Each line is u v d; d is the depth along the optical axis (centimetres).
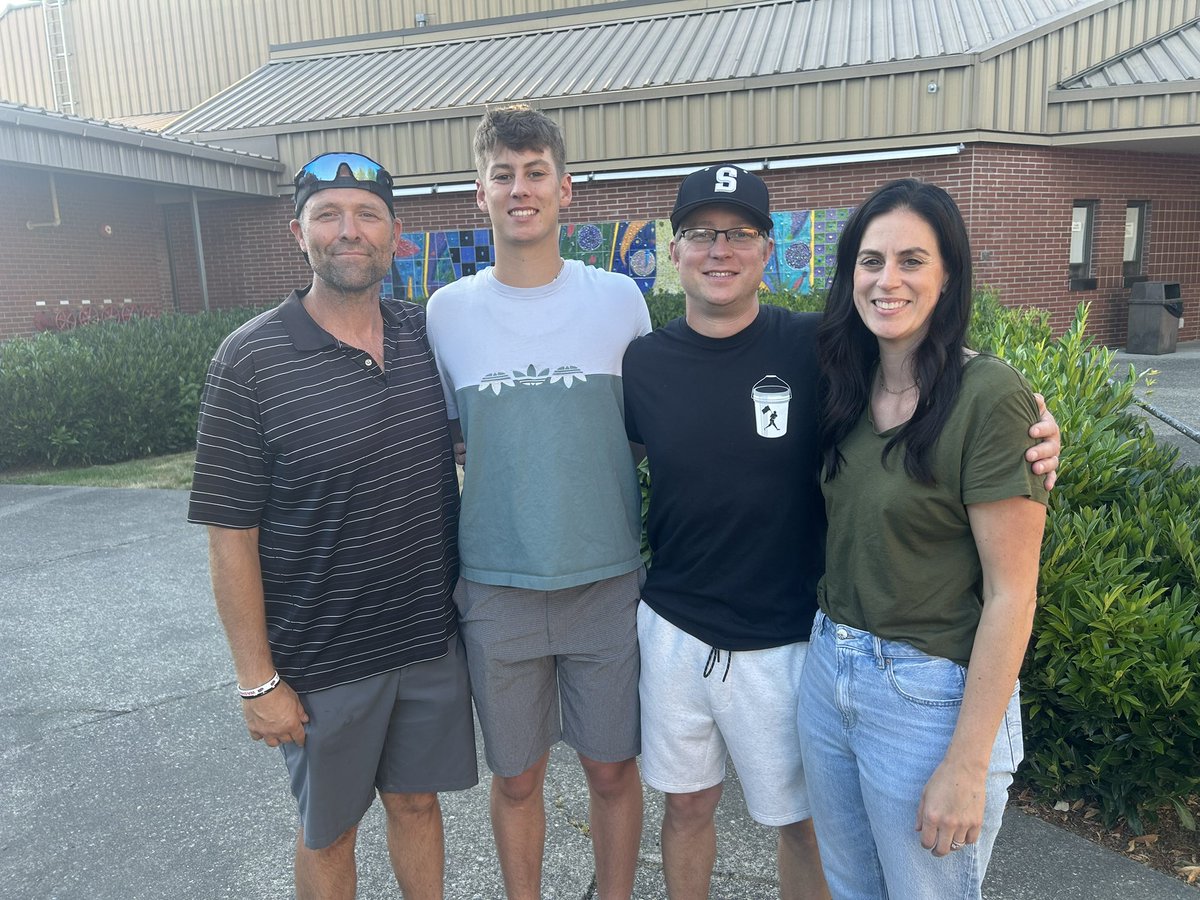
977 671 170
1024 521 168
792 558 216
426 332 237
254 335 205
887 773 182
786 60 1308
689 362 219
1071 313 1358
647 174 1317
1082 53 1254
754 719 219
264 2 1955
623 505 238
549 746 249
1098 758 278
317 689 217
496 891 270
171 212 1559
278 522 211
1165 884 259
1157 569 301
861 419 191
